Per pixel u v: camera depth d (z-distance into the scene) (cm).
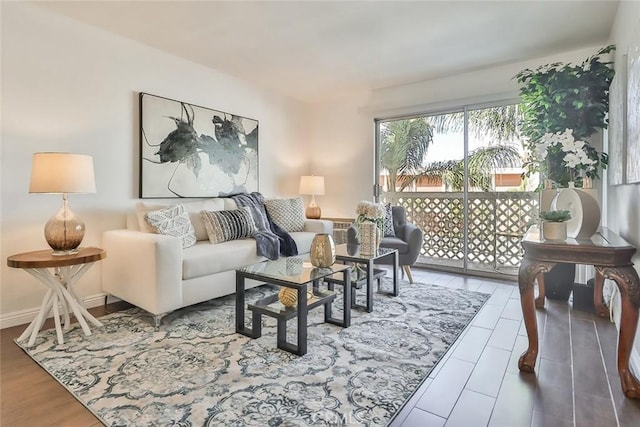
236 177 412
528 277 183
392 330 237
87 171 238
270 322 254
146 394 161
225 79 400
